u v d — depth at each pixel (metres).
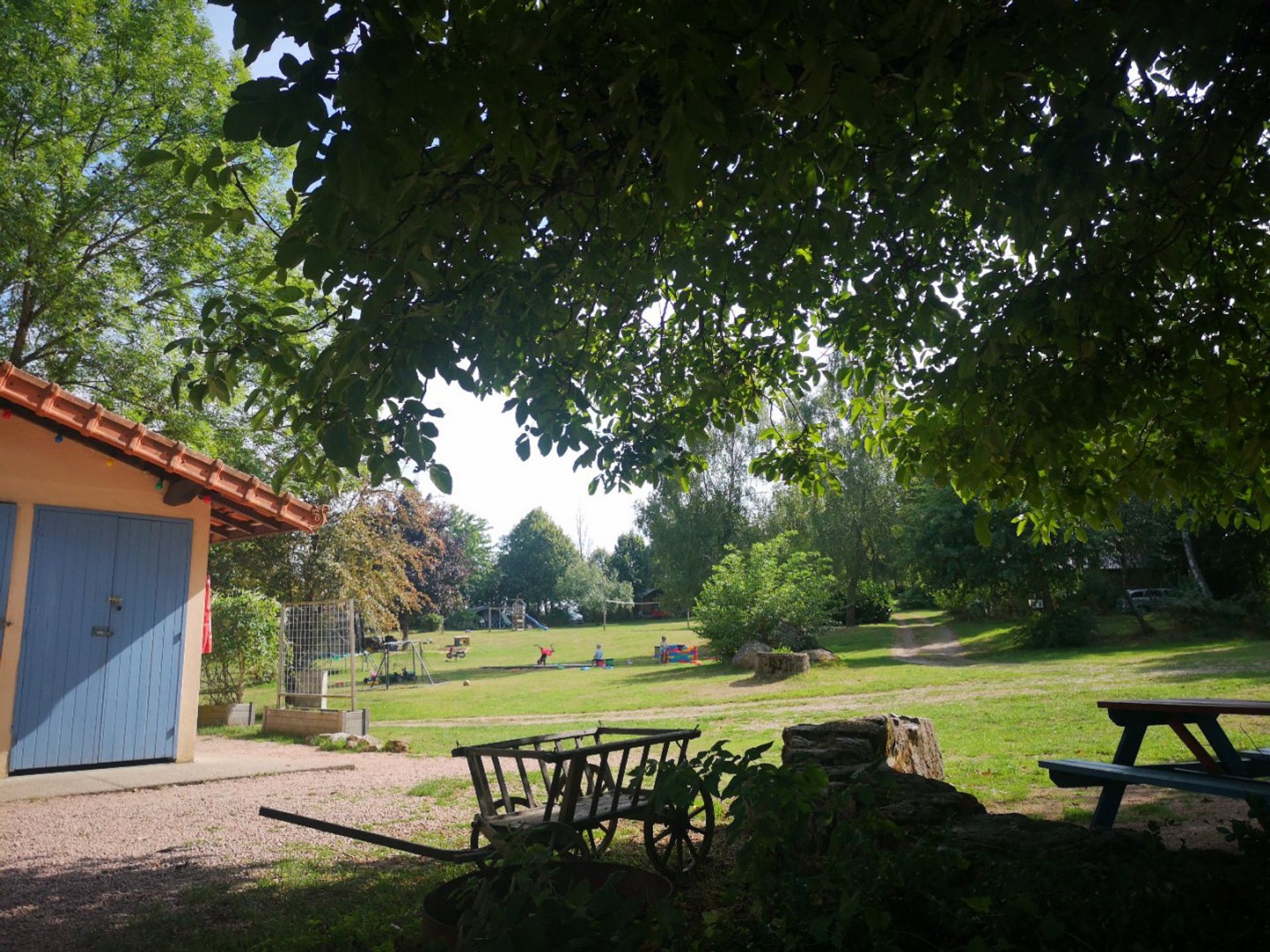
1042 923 2.61
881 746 6.27
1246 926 2.77
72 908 5.20
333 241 2.98
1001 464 5.09
